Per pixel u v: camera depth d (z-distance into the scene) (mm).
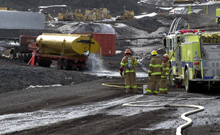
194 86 46125
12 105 36625
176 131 20750
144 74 90812
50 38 103438
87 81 70812
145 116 26875
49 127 23672
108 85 57688
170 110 29750
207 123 23141
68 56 97562
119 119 25906
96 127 23109
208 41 45250
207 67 44438
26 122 25938
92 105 34562
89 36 97375
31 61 109125
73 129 22703
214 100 35469
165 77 45469
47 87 56906
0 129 23547
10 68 67875
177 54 53594
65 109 32375
